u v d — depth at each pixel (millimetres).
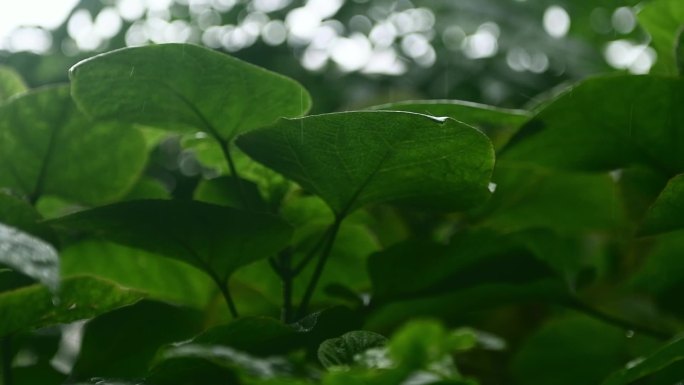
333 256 933
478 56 1380
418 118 759
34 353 939
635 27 1307
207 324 935
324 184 818
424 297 893
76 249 938
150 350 882
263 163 816
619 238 1003
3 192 821
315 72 1336
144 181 962
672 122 852
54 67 1283
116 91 828
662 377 800
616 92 842
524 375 1003
